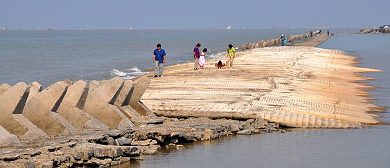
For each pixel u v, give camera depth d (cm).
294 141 4362
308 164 3616
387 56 15300
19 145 3447
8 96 3762
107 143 3812
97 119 4356
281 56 13012
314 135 4612
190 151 3997
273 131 4825
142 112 4938
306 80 8006
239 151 4000
